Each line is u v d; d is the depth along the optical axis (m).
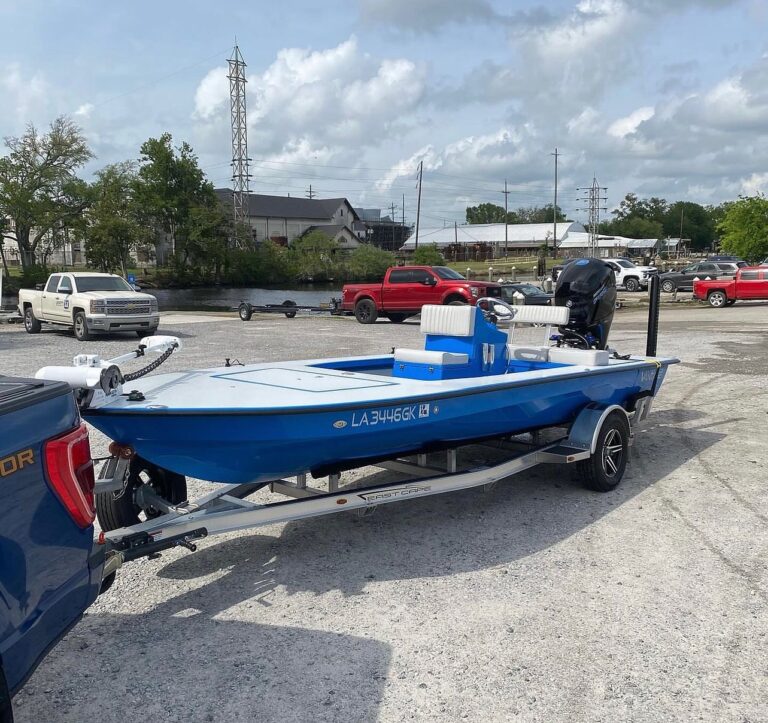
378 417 4.17
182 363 12.23
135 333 18.94
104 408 3.61
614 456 5.79
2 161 51.78
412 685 3.07
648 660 3.25
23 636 2.22
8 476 2.22
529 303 20.73
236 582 4.09
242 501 4.14
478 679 3.10
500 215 177.12
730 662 3.23
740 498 5.48
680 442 7.19
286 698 2.98
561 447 5.46
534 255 103.44
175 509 3.93
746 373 11.16
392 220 129.00
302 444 4.00
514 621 3.61
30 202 51.47
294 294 51.69
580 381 5.55
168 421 3.65
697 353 13.42
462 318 5.33
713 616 3.65
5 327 21.55
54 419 2.48
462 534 4.80
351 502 4.27
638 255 101.94
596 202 89.06
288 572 4.21
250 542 4.68
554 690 3.02
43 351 14.65
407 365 5.36
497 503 5.44
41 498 2.37
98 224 54.25
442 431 4.64
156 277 62.50
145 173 62.88
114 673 3.17
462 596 3.89
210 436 3.77
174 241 64.50
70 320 17.55
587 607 3.75
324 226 100.44
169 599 3.88
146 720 2.84
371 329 19.66
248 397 4.02
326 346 15.01
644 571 4.19
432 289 20.59
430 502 5.47
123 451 3.78
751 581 4.05
